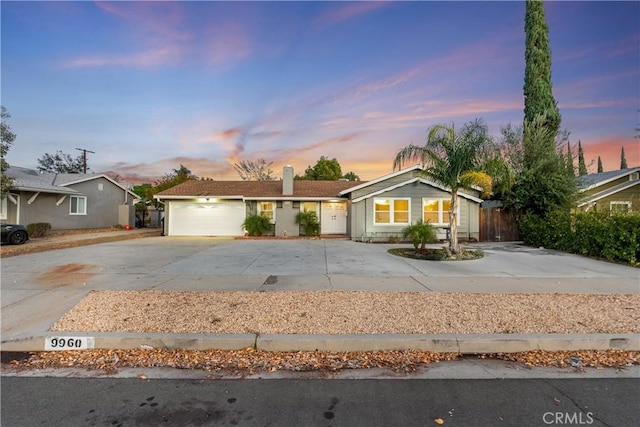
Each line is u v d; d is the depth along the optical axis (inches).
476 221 637.3
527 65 727.1
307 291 235.8
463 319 176.2
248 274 301.9
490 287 252.1
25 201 715.4
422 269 331.3
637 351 150.4
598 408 105.4
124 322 171.2
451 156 421.4
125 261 379.2
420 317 179.2
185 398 111.3
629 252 364.5
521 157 618.8
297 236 748.6
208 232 789.2
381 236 637.9
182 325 166.6
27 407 105.6
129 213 1027.3
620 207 639.8
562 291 239.9
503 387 118.6
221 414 102.2
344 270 324.8
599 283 267.9
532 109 708.0
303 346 149.6
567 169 595.5
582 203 607.2
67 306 201.3
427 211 636.1
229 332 157.5
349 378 125.3
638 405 107.0
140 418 100.2
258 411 103.8
